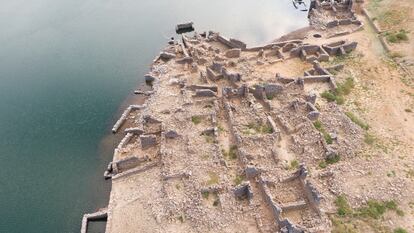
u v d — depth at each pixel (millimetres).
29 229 43406
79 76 66750
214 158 45969
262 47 68312
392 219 38156
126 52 72688
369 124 49812
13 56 72562
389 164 43594
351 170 42969
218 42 72125
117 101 61031
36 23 83625
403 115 51250
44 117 58344
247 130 49656
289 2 87875
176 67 65500
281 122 49906
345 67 61344
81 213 44594
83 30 80625
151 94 60156
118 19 84375
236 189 41125
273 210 39438
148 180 45750
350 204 39531
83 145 53344
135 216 42000
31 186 48094
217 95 57125
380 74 59438
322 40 69688
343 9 78875
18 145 53812
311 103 52344
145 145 49906
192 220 40219
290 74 61312
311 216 38938
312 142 46438
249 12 84500
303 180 41531
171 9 87562
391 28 70188
